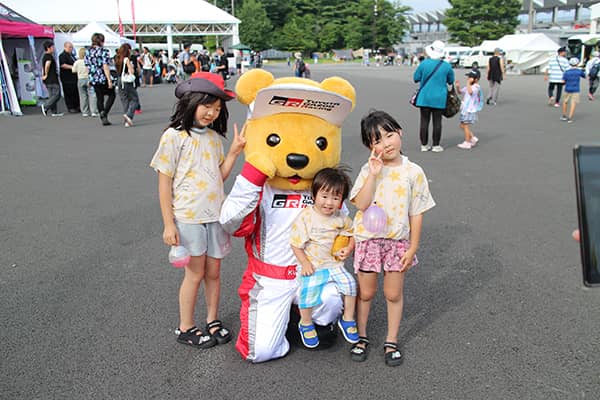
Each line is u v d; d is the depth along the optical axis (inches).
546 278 169.2
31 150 375.6
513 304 152.7
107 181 291.3
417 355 127.8
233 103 667.4
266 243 123.5
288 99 113.7
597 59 697.0
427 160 342.0
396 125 114.2
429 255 188.5
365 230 118.6
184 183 119.6
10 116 560.7
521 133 441.1
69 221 224.5
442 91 352.8
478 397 112.1
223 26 1427.2
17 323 141.6
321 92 112.7
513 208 240.4
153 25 1376.7
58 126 490.9
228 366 123.3
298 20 3754.9
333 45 3828.7
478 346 131.5
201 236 122.3
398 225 117.6
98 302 153.8
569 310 148.6
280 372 120.9
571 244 197.0
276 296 122.8
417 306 152.5
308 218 119.9
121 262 182.4
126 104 492.1
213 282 131.0
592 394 112.7
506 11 2534.5
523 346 131.1
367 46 3543.3
